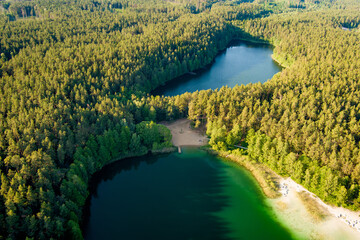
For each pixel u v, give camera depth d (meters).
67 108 121.12
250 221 95.50
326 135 115.38
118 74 165.62
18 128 108.00
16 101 123.12
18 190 81.62
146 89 186.38
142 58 191.62
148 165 121.31
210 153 126.38
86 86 150.12
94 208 100.19
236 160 121.62
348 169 98.81
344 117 128.00
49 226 77.44
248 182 111.19
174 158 124.56
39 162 91.06
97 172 115.12
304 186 104.38
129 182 112.56
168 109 142.00
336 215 95.31
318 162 106.69
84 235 90.00
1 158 92.44
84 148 109.12
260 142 116.62
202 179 113.38
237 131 122.62
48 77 146.25
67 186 91.25
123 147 122.19
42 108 121.06
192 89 199.38
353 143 106.62
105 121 122.81
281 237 89.88
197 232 91.75
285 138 116.19
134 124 129.00
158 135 129.12
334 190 95.81
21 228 76.62
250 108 132.38
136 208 100.38
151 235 90.50
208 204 102.00
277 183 108.88
